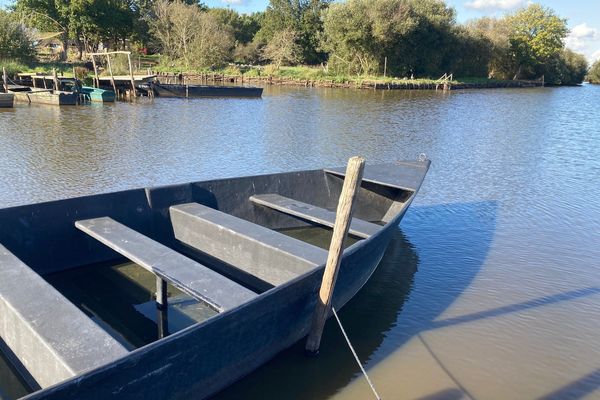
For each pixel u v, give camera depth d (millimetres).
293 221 8719
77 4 46750
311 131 19016
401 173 8859
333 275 4680
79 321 3936
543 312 6113
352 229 6715
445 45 53094
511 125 23000
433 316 5934
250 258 6145
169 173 11828
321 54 59000
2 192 9766
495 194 11281
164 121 19578
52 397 2865
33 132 15992
